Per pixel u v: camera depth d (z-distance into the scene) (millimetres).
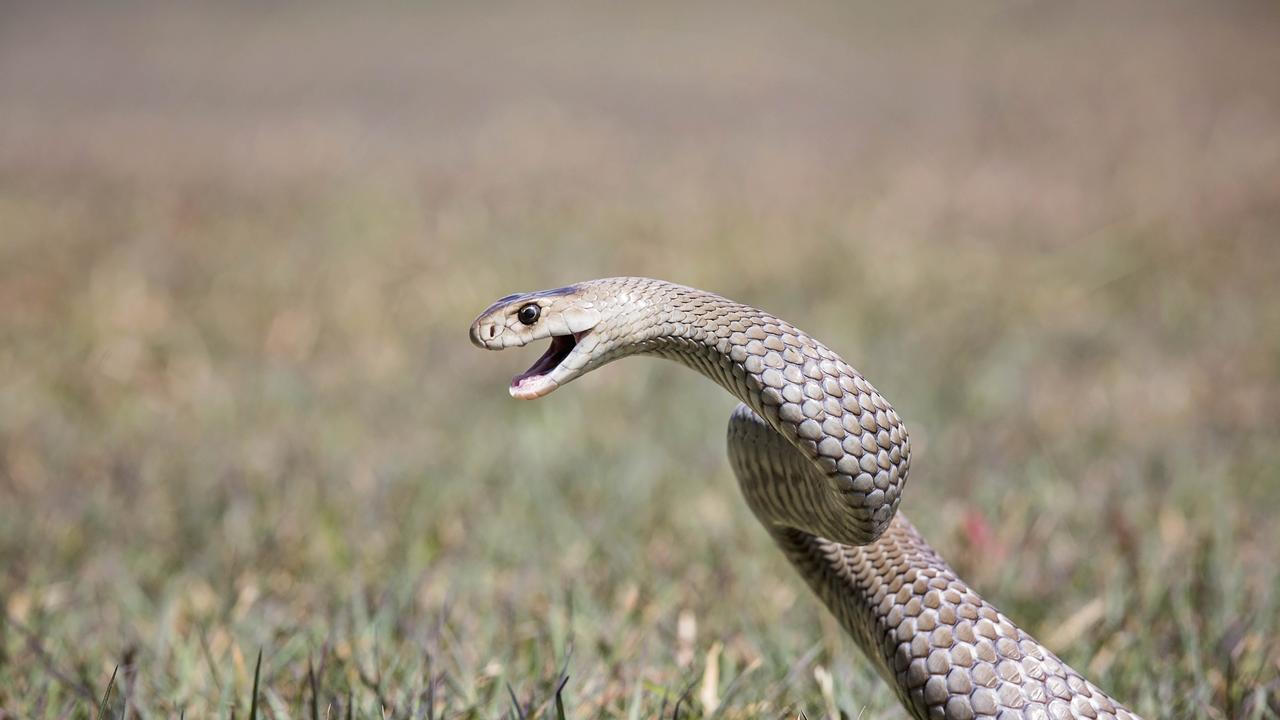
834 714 8469
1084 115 37531
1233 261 23625
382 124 38875
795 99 42094
